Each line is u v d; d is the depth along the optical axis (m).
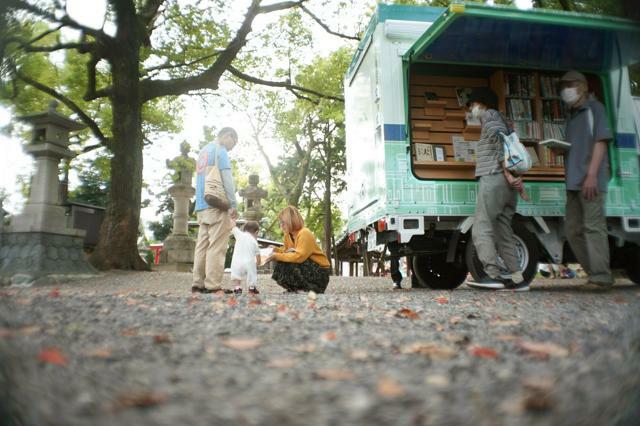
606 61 7.07
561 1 9.59
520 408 1.43
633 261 7.16
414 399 1.51
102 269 11.34
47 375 1.66
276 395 1.55
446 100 7.98
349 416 1.37
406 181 6.44
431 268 8.29
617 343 2.29
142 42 13.49
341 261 27.16
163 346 2.30
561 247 6.61
